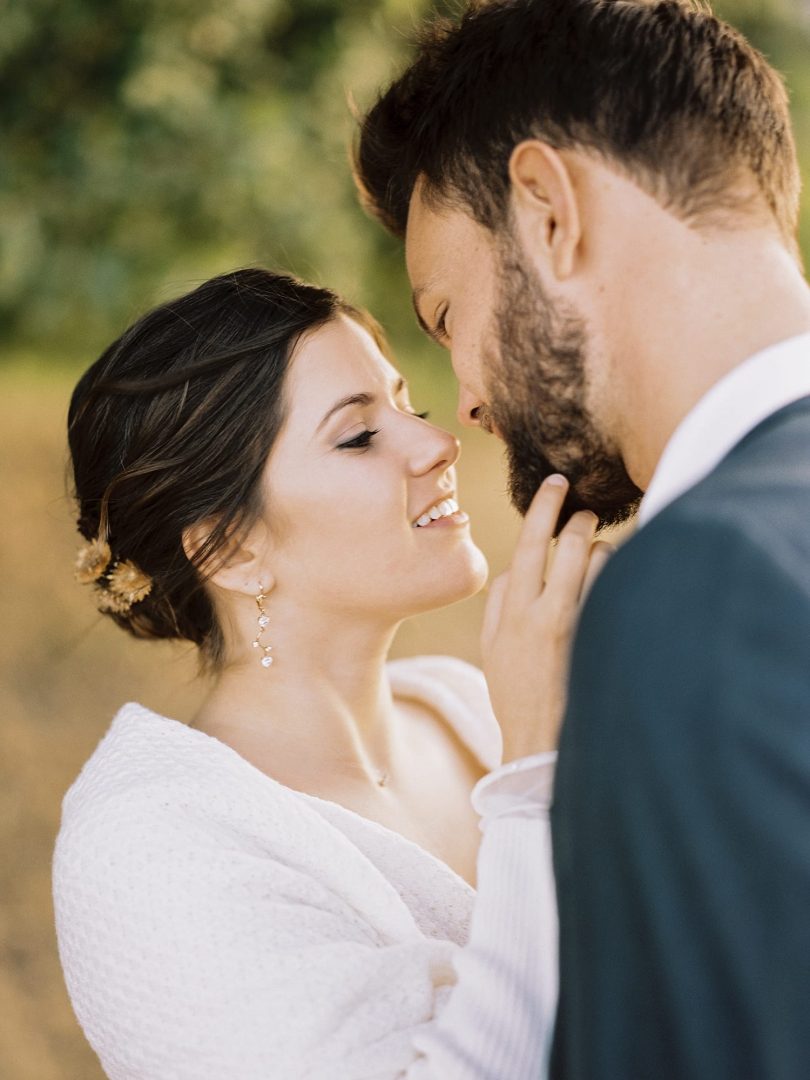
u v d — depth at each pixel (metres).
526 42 1.37
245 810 1.51
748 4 10.19
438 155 1.44
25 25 6.32
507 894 1.35
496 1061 1.25
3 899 3.55
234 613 1.76
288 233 7.09
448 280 1.46
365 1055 1.31
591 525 1.45
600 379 1.32
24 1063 3.10
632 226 1.27
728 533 0.89
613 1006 0.87
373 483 1.68
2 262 6.95
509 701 1.44
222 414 1.69
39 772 4.03
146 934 1.41
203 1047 1.36
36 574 5.14
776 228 1.27
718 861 0.80
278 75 7.20
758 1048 0.79
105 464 1.78
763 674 0.82
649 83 1.27
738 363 1.21
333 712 1.75
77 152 6.75
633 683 0.86
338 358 1.71
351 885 1.50
